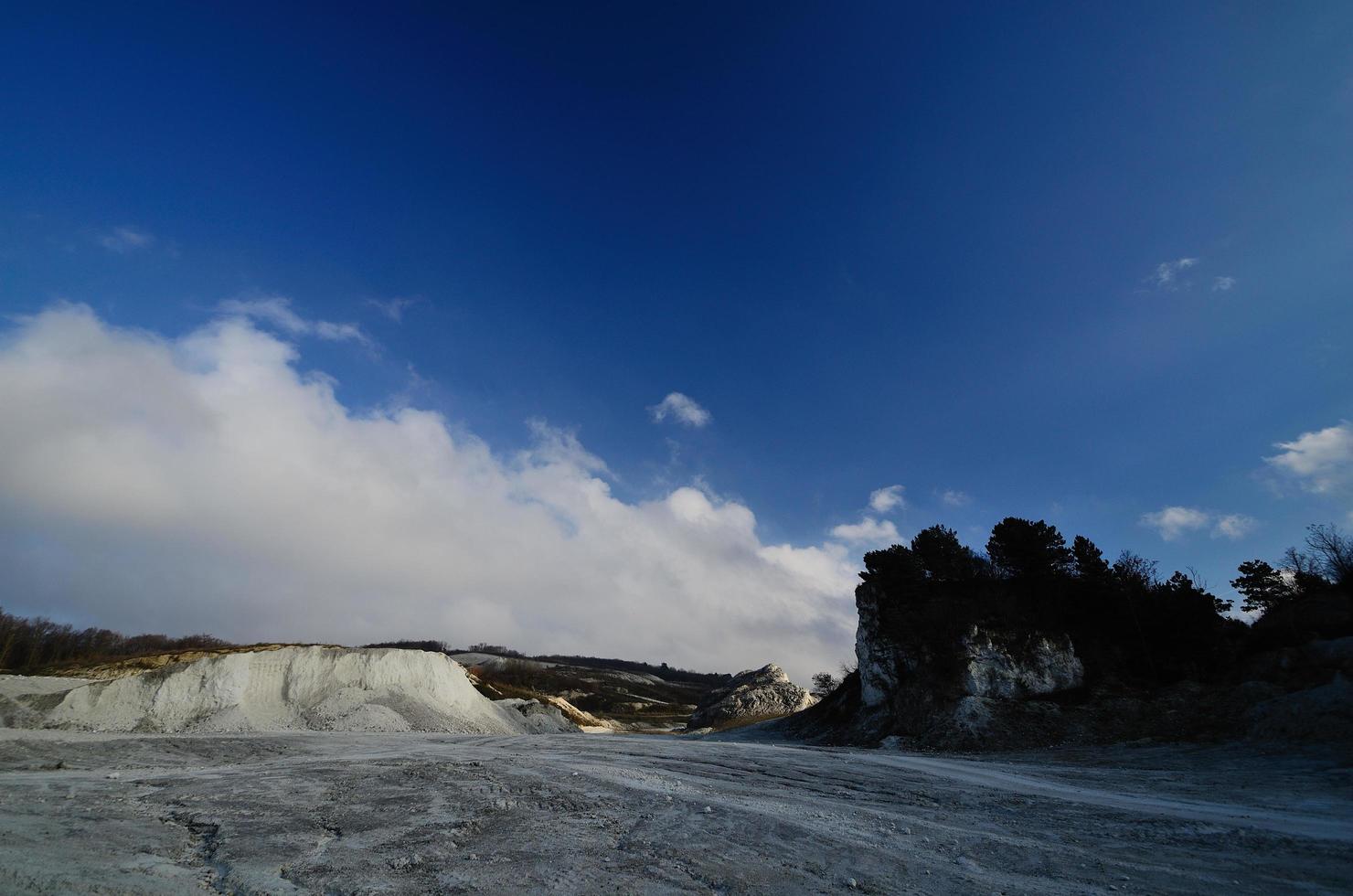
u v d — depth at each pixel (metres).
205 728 39.53
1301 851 12.71
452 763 24.69
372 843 12.95
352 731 43.66
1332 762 22.95
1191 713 32.91
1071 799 19.17
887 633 50.34
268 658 48.41
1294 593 42.41
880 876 11.05
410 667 54.88
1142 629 42.69
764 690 92.06
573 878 10.70
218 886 10.33
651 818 15.32
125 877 10.23
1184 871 11.38
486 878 10.65
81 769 22.22
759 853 12.44
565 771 22.80
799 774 24.38
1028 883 10.68
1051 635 43.03
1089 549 49.12
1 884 9.23
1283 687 31.41
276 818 14.92
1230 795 19.62
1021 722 37.09
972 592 50.91
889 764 27.58
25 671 53.84
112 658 56.72
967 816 16.55
